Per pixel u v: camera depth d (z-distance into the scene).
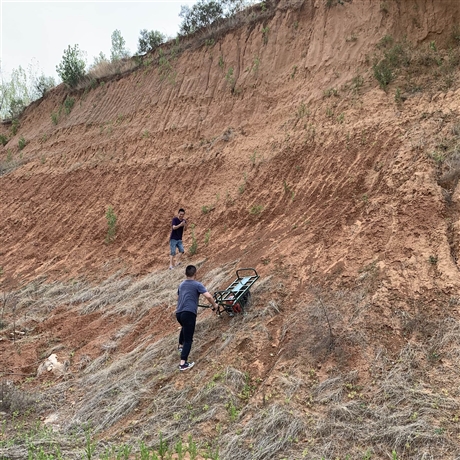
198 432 5.27
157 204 12.45
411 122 9.38
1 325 9.27
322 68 12.47
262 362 6.08
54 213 14.66
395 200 7.79
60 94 21.45
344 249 7.51
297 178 10.28
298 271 7.57
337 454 4.55
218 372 6.07
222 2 17.64
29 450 5.29
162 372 6.57
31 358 7.84
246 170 11.52
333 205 8.80
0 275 12.77
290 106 12.32
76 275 11.39
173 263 10.20
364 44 12.05
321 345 5.89
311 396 5.29
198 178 12.41
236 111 13.57
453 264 6.23
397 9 11.86
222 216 10.88
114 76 19.16
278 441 4.79
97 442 5.46
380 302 6.15
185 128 14.22
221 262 9.23
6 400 6.50
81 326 8.73
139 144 14.95
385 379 5.22
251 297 7.36
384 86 10.69
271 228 9.46
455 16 10.99
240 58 14.78
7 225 15.43
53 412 6.39
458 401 4.71
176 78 16.02
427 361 5.30
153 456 4.62
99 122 17.56
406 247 6.81
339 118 10.73
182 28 18.41
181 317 6.44
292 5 14.41
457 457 4.17
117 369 6.94
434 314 5.77
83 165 15.81
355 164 9.36
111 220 12.42
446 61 10.52
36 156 18.58
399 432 4.53
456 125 8.48
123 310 8.71
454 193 7.21
